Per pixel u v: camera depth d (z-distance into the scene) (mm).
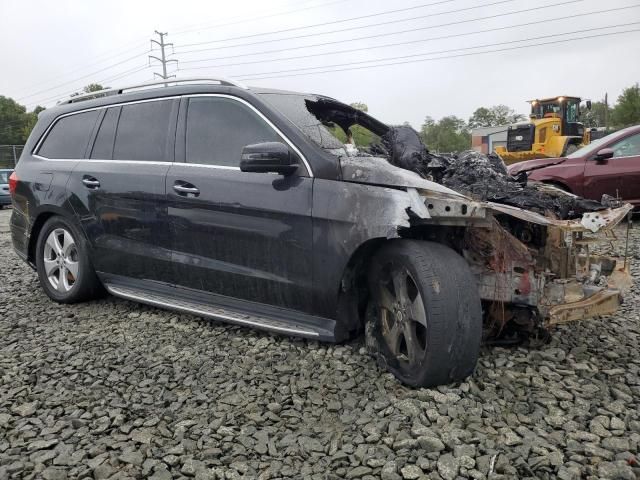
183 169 4074
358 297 3506
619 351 3656
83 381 3320
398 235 3047
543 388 3098
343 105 4539
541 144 19719
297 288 3531
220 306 4055
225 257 3865
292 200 3475
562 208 3414
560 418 2752
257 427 2766
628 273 3463
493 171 4105
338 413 2891
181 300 4293
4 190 20531
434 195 3053
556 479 2305
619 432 2637
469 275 3021
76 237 4832
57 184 4906
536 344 3670
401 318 3168
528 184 4285
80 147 4938
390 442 2578
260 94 3932
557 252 3359
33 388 3240
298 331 3578
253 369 3416
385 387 3127
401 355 3211
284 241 3531
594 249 6078
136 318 4523
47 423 2820
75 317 4602
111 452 2549
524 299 3221
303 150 3531
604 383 3170
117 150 4617
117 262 4582
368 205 3164
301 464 2455
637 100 43031
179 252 4137
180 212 4055
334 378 3258
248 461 2475
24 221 5254
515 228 3457
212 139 4020
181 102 4270
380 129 4887
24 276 6340
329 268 3346
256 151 3410
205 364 3512
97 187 4605
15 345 3963
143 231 4340
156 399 3068
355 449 2553
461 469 2363
